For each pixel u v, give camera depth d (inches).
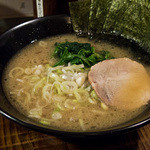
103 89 10.9
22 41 13.5
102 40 14.6
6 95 10.8
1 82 11.4
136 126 8.0
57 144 9.5
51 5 16.2
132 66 12.0
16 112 9.6
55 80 11.3
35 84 11.2
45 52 13.6
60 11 17.0
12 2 21.0
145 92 11.0
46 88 10.9
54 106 10.4
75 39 14.6
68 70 11.9
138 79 11.4
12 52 12.9
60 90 10.9
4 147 9.3
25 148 9.4
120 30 14.6
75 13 14.2
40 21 13.8
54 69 11.8
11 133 9.8
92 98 10.8
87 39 14.7
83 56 12.4
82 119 9.9
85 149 9.4
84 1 13.8
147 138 9.9
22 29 13.3
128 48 14.1
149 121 8.2
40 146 9.5
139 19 13.9
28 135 9.8
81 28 14.7
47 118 9.9
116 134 7.9
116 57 13.4
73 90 10.9
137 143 9.7
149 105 10.5
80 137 7.8
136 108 10.3
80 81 11.1
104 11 14.2
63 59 12.5
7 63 12.4
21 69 12.4
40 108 10.3
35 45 14.0
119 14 14.3
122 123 9.7
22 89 11.1
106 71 11.7
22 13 21.9
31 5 21.6
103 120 9.8
